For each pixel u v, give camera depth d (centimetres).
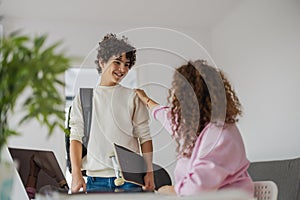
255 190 164
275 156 284
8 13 320
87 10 326
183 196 139
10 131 105
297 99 263
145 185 197
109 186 201
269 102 292
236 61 333
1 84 96
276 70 284
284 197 235
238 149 158
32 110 102
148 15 341
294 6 269
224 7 333
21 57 98
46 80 99
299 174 234
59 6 318
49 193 155
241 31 325
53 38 333
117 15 337
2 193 102
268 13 293
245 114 318
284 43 278
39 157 172
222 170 150
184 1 321
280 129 279
